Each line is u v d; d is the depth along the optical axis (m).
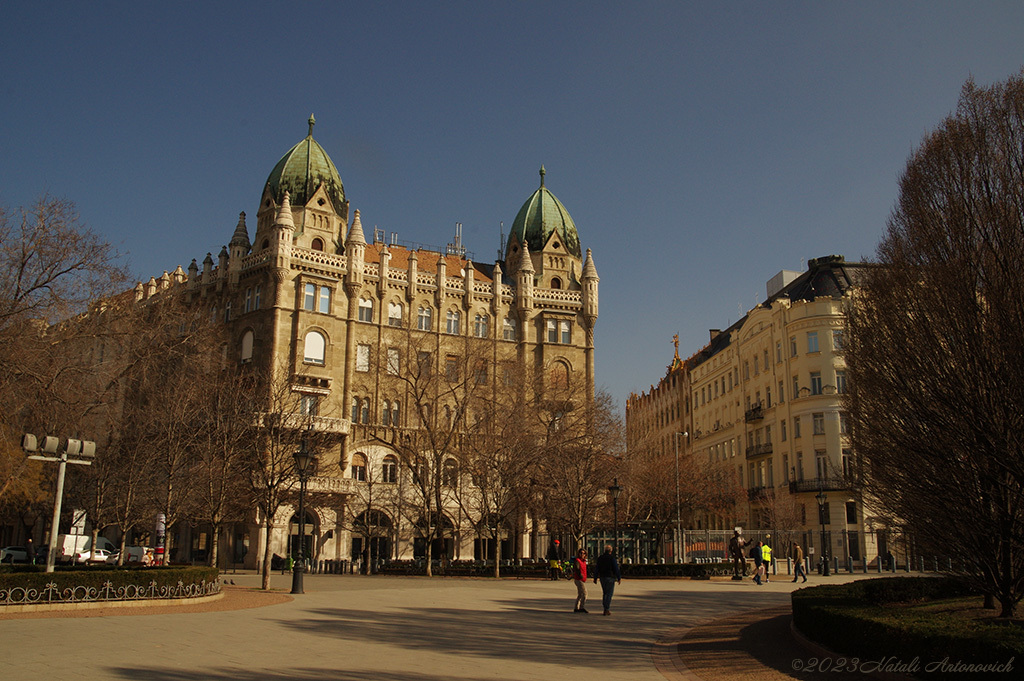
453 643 18.67
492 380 64.62
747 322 86.88
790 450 75.38
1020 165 18.31
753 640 19.83
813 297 75.25
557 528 60.03
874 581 26.78
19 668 14.05
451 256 83.69
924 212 19.81
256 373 52.75
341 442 65.69
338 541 63.97
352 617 23.73
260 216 72.38
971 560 20.59
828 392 71.19
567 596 33.06
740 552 47.06
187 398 48.59
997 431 17.80
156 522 54.09
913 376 19.47
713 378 98.31
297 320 66.38
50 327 39.41
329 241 71.62
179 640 18.02
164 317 50.44
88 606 23.92
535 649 18.08
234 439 48.12
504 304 76.31
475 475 54.91
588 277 78.44
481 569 50.91
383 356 67.94
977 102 19.44
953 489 19.38
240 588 35.06
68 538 49.22
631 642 19.69
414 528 62.19
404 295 72.31
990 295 17.98
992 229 18.28
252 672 14.27
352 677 13.99
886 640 14.56
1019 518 18.89
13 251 36.28
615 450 58.75
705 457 93.38
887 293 20.80
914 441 19.80
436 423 60.12
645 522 60.50
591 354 77.62
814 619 18.42
